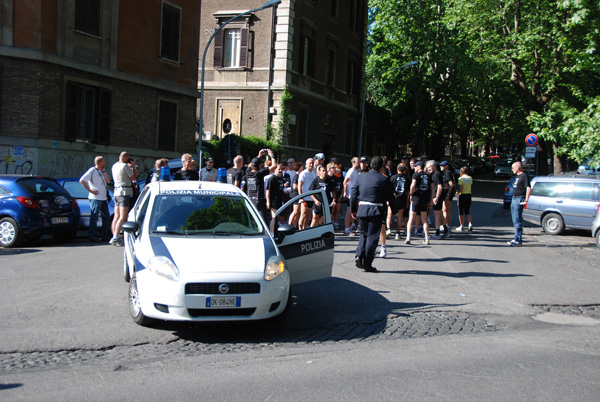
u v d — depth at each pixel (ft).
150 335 20.17
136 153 68.13
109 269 31.48
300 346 19.58
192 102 78.23
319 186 45.83
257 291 19.89
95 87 62.23
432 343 20.29
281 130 97.35
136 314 21.20
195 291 19.40
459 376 16.62
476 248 44.32
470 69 129.18
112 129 64.54
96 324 21.15
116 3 63.87
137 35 67.36
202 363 17.38
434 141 156.15
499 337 21.40
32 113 54.70
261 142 93.15
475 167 194.18
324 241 25.23
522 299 28.07
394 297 27.37
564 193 55.21
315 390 15.17
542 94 96.53
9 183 39.45
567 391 15.55
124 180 40.63
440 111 147.33
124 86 65.98
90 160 61.41
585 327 23.38
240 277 19.70
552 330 22.70
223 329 21.45
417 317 24.08
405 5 138.72
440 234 50.55
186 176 41.34
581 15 57.16
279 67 97.35
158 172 43.83
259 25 97.96
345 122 123.85
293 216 46.80
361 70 128.47
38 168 54.95
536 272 35.17
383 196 32.48
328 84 114.42
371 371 16.93
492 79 130.31
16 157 54.65
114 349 18.63
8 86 54.39
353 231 49.32
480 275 33.50
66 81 58.03
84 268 31.55
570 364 18.07
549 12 85.61
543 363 18.11
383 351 19.13
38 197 39.63
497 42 99.96
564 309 26.61
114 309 23.26
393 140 161.79
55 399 14.14
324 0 109.29
